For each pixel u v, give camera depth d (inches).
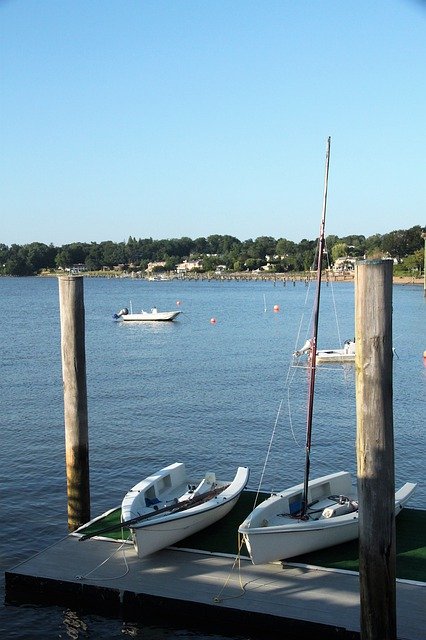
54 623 537.0
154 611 526.3
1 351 2336.4
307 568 564.4
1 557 671.1
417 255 7529.5
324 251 639.8
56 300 5536.4
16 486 886.4
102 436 1162.6
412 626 474.6
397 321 3501.5
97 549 606.9
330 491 698.8
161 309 4611.2
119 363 2080.5
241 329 3228.3
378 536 447.5
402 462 1024.2
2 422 1252.5
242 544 605.3
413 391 1611.7
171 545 606.2
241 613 499.5
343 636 475.5
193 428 1230.9
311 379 642.2
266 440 1152.8
